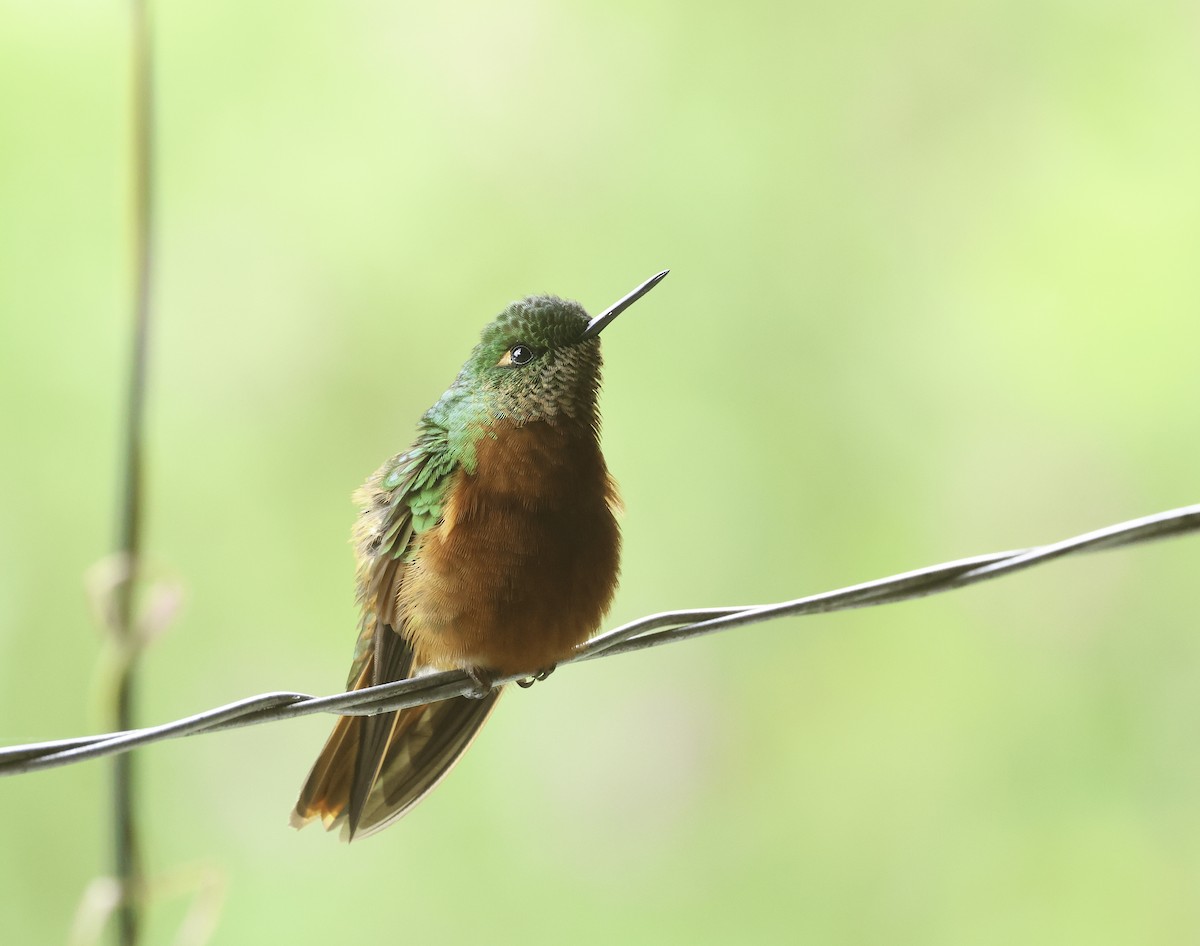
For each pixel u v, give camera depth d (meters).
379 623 6.82
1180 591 12.41
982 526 12.91
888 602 5.98
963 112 13.70
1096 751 12.31
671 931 11.93
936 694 12.65
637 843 12.05
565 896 11.90
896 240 13.57
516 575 6.56
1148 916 11.96
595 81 13.59
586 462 6.82
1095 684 12.43
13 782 11.52
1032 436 12.99
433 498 6.71
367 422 12.82
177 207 12.88
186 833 11.67
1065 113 13.59
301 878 11.64
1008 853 12.24
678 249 13.44
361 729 6.84
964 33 13.78
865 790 12.48
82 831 11.55
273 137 13.15
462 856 11.94
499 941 11.79
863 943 12.06
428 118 13.36
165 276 12.74
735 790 12.30
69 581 11.98
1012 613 12.73
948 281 13.48
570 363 6.80
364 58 13.40
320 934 11.51
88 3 12.88
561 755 12.25
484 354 6.87
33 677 11.82
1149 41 13.51
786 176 13.59
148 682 12.09
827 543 13.03
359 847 11.78
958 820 12.35
